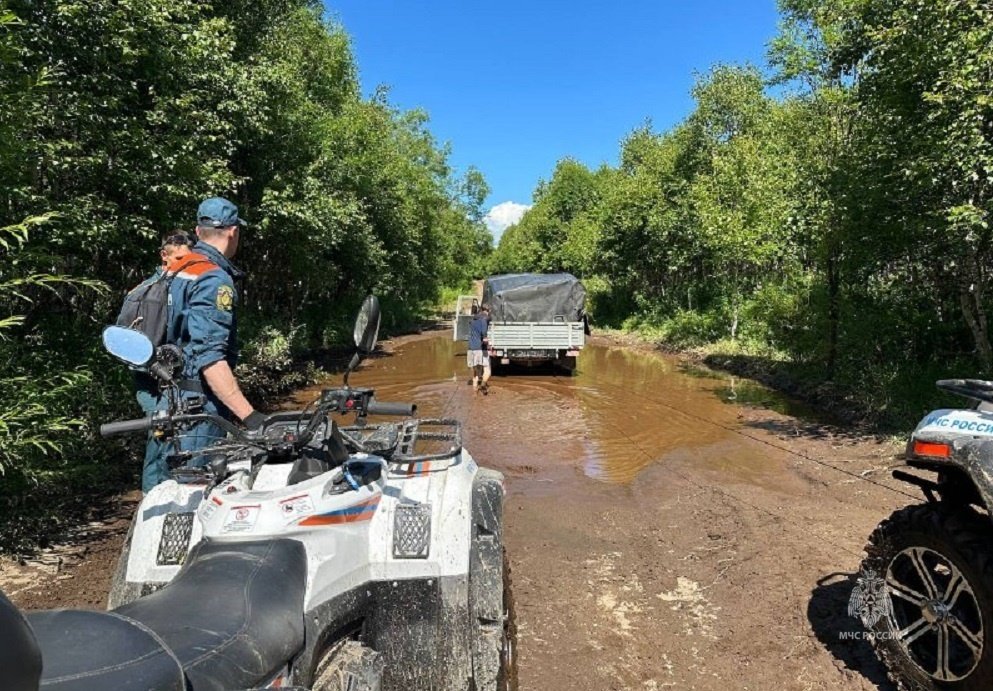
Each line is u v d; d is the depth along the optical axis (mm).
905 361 11859
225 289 3195
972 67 8047
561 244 49688
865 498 6938
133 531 2674
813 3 13148
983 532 3156
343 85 20969
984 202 8922
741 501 6859
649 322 28688
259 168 13227
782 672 3803
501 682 2725
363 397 2604
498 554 2889
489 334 17156
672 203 25938
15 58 5559
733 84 24484
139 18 7398
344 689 2205
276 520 2248
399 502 2676
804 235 13422
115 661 1352
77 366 6480
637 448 9625
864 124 11625
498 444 9930
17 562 5156
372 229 22828
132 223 7480
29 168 6145
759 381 15969
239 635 1737
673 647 4090
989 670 2961
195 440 3227
